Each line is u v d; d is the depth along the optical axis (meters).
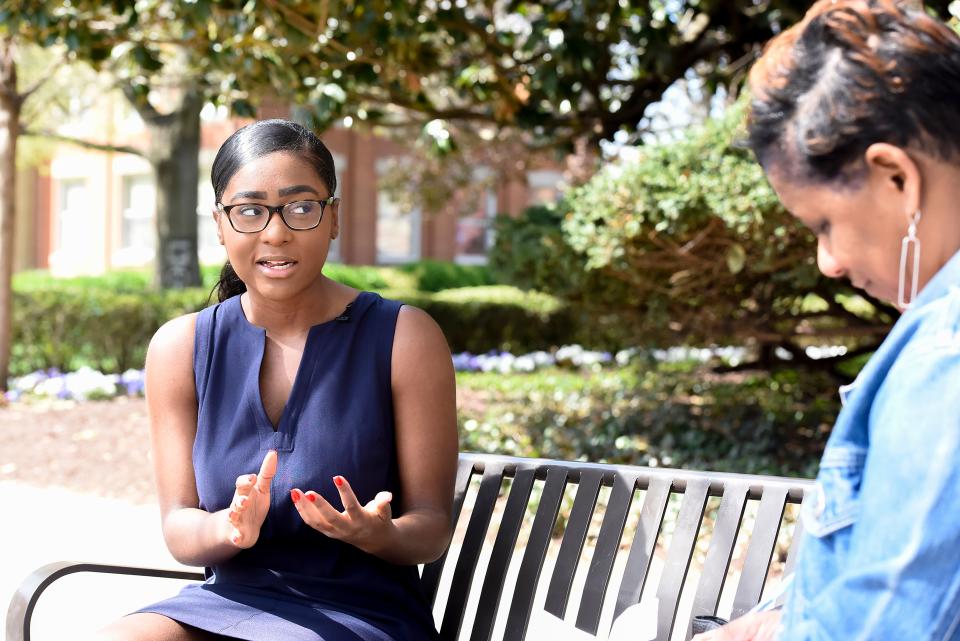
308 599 2.14
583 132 8.73
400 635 2.13
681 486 2.39
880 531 1.10
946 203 1.14
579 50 7.04
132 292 12.85
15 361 12.27
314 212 2.23
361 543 2.00
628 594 2.36
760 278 6.68
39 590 2.23
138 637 2.02
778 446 7.36
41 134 15.56
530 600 2.44
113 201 24.52
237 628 2.04
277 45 7.11
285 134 2.27
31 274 24.59
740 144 1.31
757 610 1.73
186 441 2.35
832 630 1.12
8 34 7.96
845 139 1.15
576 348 13.40
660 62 7.68
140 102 8.41
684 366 12.19
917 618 1.07
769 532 2.25
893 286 1.20
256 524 1.98
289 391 2.28
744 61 7.95
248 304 2.37
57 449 7.93
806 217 1.24
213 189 2.31
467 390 10.67
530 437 7.47
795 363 8.20
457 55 8.45
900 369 1.13
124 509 6.41
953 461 1.06
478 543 2.56
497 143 14.52
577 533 2.46
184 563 2.24
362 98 7.73
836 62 1.18
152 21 7.83
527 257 7.21
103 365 12.24
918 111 1.12
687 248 6.07
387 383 2.25
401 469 2.25
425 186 16.50
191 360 2.35
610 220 6.14
